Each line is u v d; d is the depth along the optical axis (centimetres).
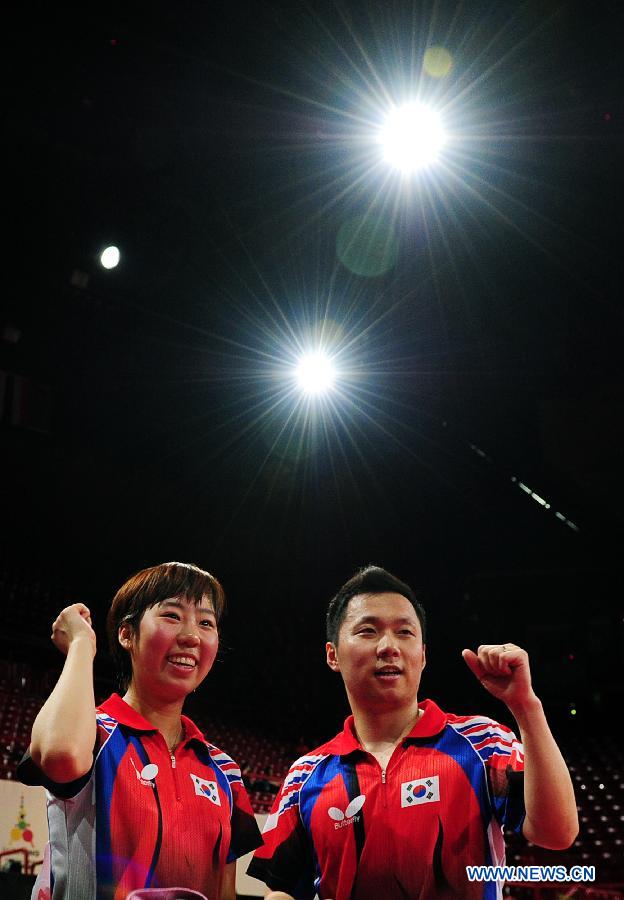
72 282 1566
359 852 232
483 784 236
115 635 264
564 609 1783
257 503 1869
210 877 231
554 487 1773
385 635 254
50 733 204
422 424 1808
